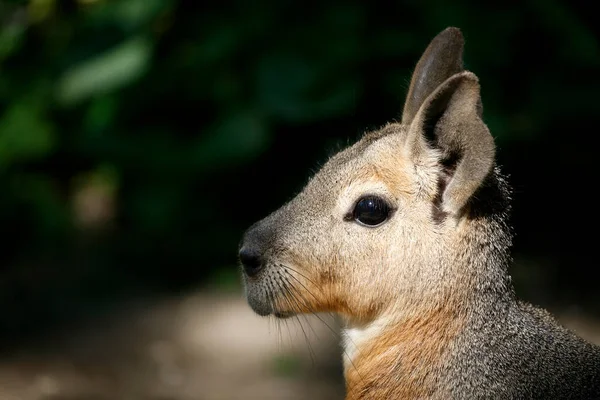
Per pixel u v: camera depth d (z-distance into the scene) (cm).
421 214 579
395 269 586
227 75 1132
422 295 580
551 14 1058
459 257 572
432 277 577
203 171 1171
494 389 562
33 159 1241
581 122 1123
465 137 542
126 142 1171
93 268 1180
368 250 593
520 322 579
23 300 1105
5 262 1198
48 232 1230
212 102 1183
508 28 1067
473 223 572
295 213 619
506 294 579
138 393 913
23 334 1033
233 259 1165
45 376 929
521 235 1192
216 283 1130
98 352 1000
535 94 1103
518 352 568
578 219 1195
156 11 1143
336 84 1053
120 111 1184
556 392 553
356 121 1138
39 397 876
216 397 912
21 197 1240
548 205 1198
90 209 1352
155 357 991
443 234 575
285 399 907
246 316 1060
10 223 1220
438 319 578
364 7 1088
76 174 1312
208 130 1120
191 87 1160
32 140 1220
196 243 1188
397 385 589
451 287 574
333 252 602
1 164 1216
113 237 1260
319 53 1067
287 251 614
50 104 1220
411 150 576
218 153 1079
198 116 1195
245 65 1123
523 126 1109
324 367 963
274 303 626
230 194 1205
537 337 575
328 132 1162
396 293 589
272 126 1112
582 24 1078
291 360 978
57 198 1272
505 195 588
